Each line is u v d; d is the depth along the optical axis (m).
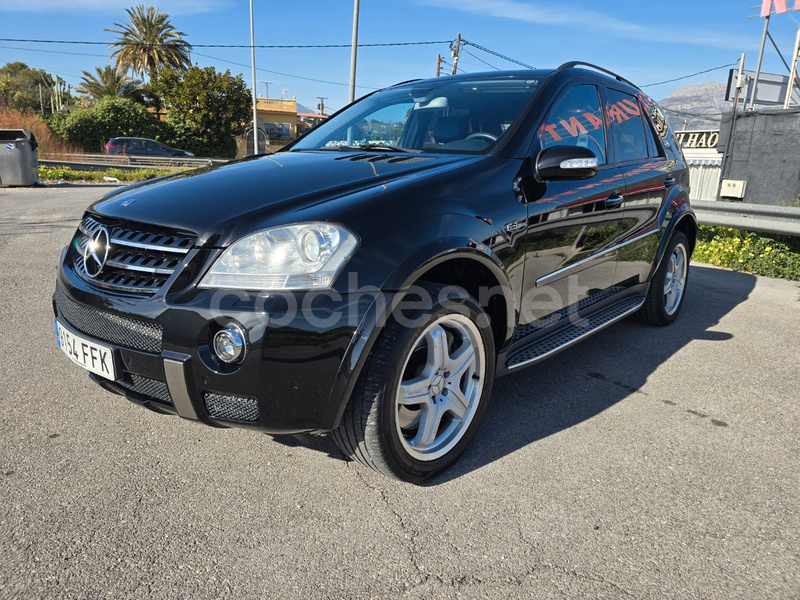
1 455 2.38
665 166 4.04
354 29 16.23
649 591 1.77
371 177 2.38
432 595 1.74
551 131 2.96
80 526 1.98
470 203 2.37
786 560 1.92
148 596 1.69
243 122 37.53
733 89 15.23
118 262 2.17
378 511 2.12
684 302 5.12
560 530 2.04
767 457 2.57
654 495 2.27
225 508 2.11
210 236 2.00
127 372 2.14
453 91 3.32
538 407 3.00
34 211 9.11
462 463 2.46
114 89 42.84
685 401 3.12
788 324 4.51
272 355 1.89
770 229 6.25
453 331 2.37
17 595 1.67
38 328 3.77
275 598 1.71
